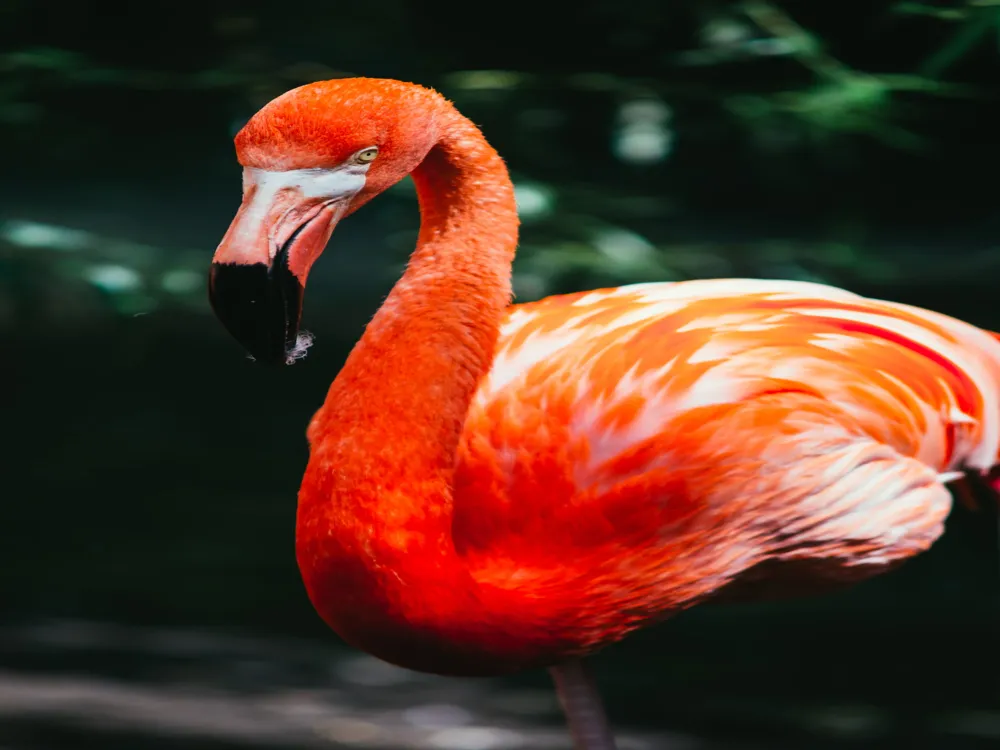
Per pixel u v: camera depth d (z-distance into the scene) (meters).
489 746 7.19
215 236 15.68
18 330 15.99
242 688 8.06
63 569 10.24
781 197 15.31
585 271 10.20
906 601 9.91
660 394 4.25
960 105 12.77
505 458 4.26
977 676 8.27
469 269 4.11
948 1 8.69
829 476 4.34
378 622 3.98
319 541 3.98
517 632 4.09
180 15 12.28
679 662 8.66
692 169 14.57
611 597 4.20
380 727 7.44
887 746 7.11
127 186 15.18
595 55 12.23
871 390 4.46
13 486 12.23
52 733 7.05
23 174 14.65
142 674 8.20
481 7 12.31
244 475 12.76
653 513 4.20
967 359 4.89
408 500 3.93
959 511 12.11
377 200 15.52
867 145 14.45
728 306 4.61
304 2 12.52
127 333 15.37
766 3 10.46
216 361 16.59
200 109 13.13
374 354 4.05
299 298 3.79
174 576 10.19
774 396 4.32
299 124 3.78
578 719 4.59
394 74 13.44
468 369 4.06
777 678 8.31
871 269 11.72
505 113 11.70
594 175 13.27
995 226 16.06
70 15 12.27
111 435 13.85
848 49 11.71
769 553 4.36
